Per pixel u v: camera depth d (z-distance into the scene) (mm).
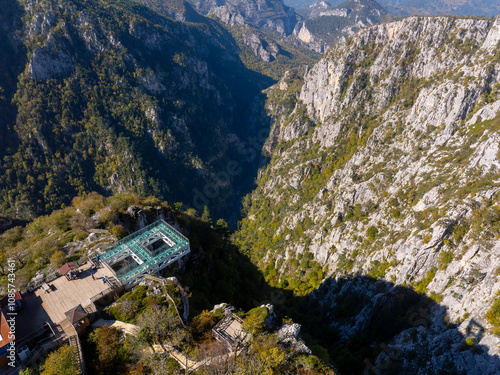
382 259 108250
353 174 171875
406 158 143125
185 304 49094
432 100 147375
